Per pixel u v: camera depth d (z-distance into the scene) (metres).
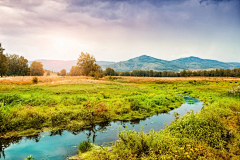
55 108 14.13
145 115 14.62
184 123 9.05
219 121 9.22
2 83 28.91
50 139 9.28
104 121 12.64
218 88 36.28
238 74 120.44
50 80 39.53
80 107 15.03
